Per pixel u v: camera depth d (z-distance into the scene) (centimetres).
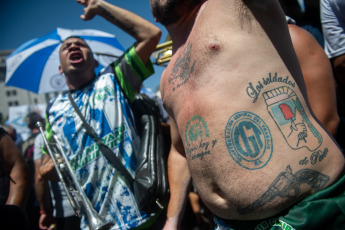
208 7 113
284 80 101
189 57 116
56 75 358
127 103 219
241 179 98
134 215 191
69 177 206
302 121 99
